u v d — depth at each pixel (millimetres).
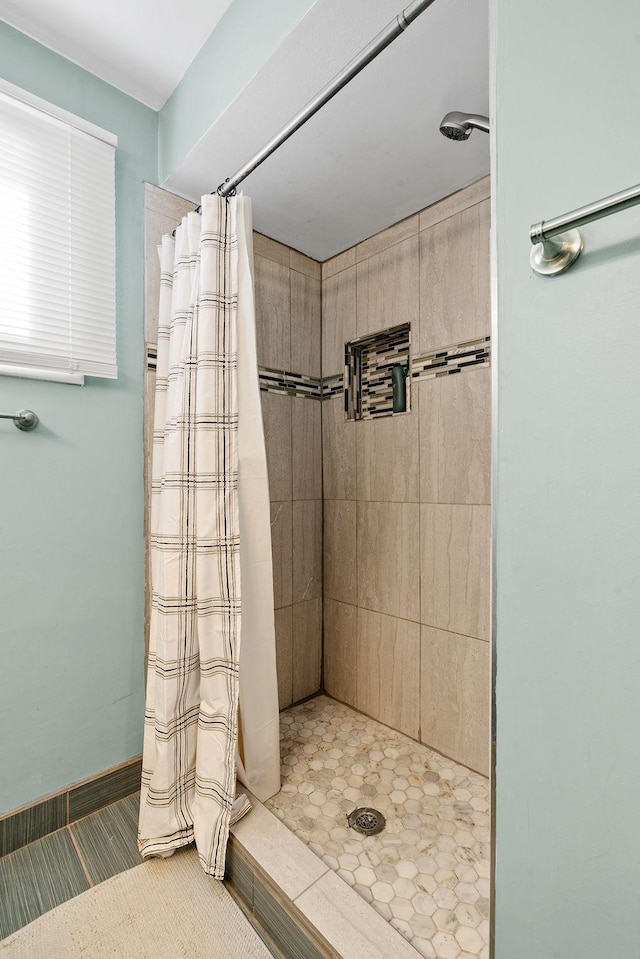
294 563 1873
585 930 577
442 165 1343
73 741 1268
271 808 1286
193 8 1105
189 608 1176
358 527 1822
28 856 1146
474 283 1425
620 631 538
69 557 1250
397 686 1687
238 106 1111
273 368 1781
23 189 1134
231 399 1196
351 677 1869
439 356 1522
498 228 634
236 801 1195
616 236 529
